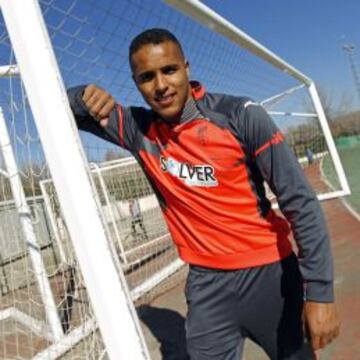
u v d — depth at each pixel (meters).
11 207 5.97
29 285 5.65
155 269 7.66
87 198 1.60
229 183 1.89
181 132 1.89
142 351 1.62
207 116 1.86
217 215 1.93
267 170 1.82
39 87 1.58
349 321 4.18
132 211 9.51
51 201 5.71
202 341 2.07
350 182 16.52
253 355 3.84
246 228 1.94
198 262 2.03
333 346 3.77
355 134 47.16
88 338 4.38
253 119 1.78
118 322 1.61
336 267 5.85
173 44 1.84
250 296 1.98
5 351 5.01
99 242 1.60
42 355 4.64
